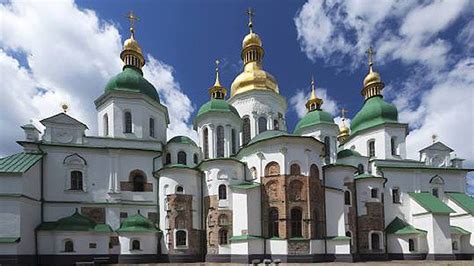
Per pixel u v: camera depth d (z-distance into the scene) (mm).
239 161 46219
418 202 52844
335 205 45188
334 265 37750
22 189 38531
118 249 43094
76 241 40812
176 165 45781
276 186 42719
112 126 49625
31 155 43344
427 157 58406
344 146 66250
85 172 45531
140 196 46969
